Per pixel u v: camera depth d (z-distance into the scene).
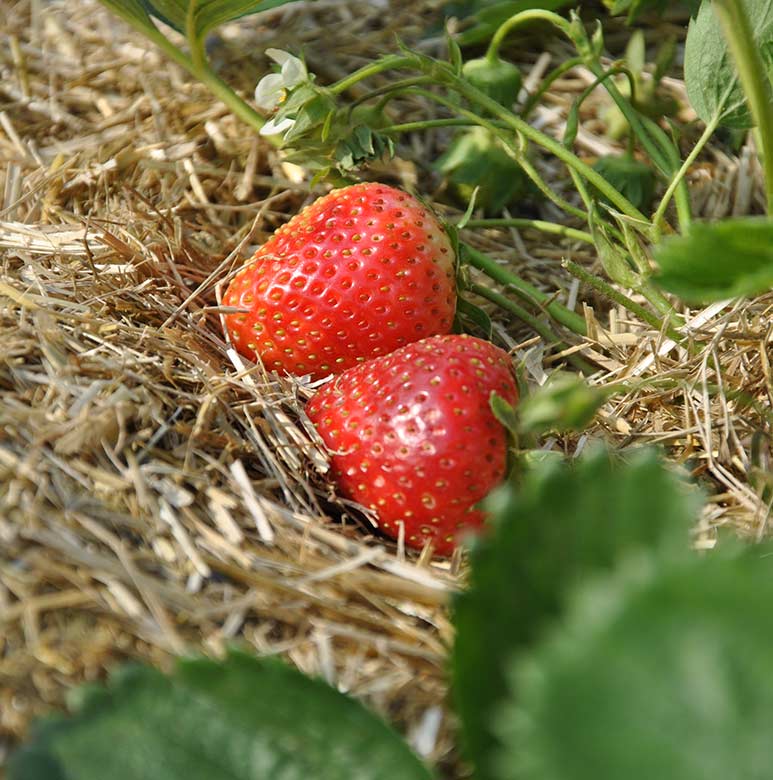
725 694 0.11
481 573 0.14
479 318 0.23
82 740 0.15
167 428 0.19
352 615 0.17
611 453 0.21
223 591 0.17
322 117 0.23
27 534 0.17
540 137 0.23
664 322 0.22
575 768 0.11
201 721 0.15
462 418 0.19
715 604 0.12
